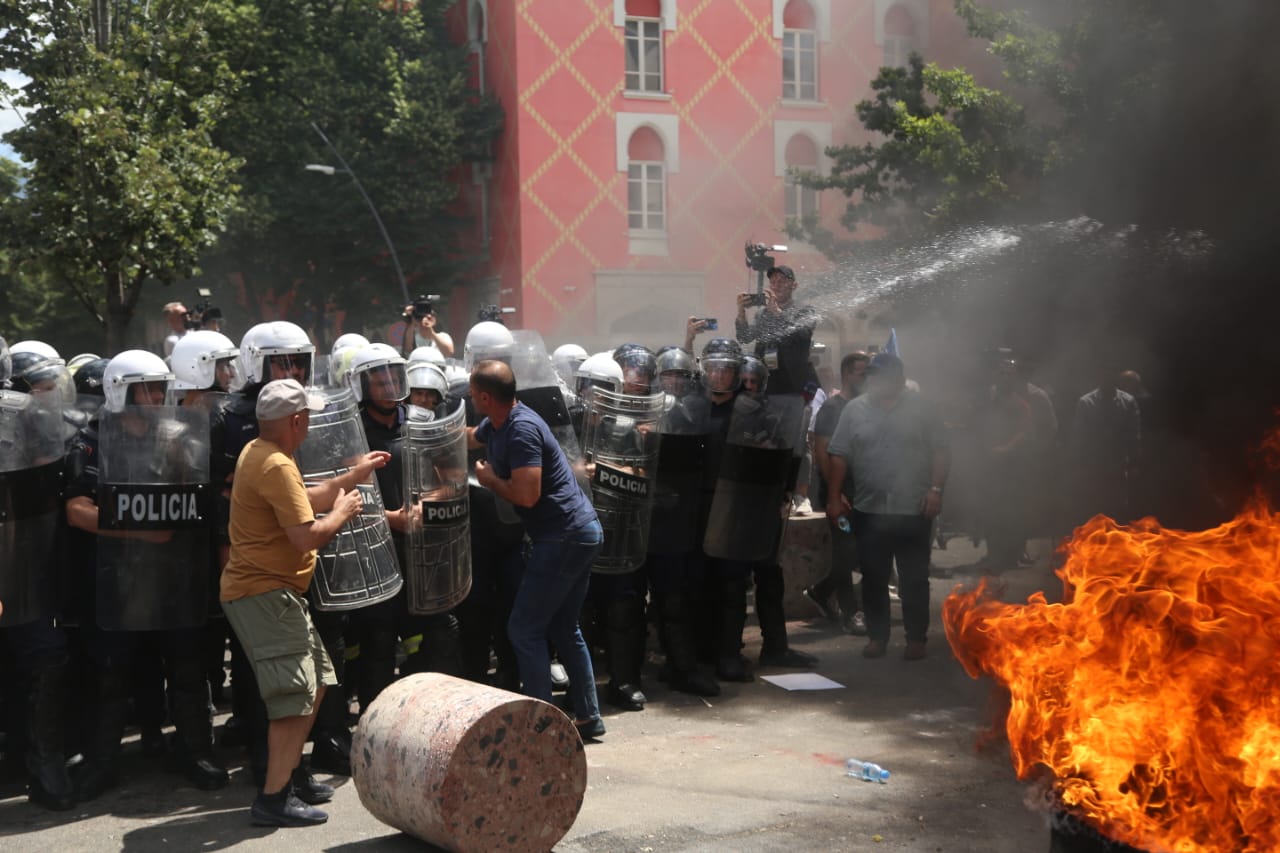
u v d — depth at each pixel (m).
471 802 4.11
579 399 6.41
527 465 5.22
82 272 16.25
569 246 26.34
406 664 6.06
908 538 7.20
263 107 27.92
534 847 4.21
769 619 7.18
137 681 5.51
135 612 4.84
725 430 6.71
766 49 24.36
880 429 7.25
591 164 26.27
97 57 16.14
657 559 6.62
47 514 4.84
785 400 6.69
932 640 7.79
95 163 15.80
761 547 6.70
